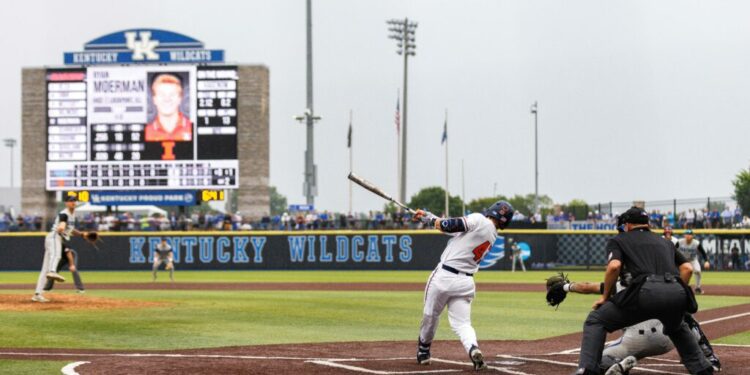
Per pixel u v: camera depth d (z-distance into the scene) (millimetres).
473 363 14023
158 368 13914
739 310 27797
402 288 40969
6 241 65500
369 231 65188
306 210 71000
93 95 63812
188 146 63438
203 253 65938
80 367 13977
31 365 14516
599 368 12414
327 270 65188
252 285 43875
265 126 65312
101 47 64188
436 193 143250
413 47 78375
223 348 17078
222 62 63312
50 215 66562
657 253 12234
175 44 63562
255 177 64438
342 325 22594
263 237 65375
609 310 12312
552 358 15641
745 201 67125
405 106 76812
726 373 14008
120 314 24844
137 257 66000
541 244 65500
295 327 21938
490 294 36469
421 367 14375
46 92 64375
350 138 78250
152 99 63438
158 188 63812
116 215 70312
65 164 64188
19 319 23047
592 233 65438
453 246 14258
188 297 33375
